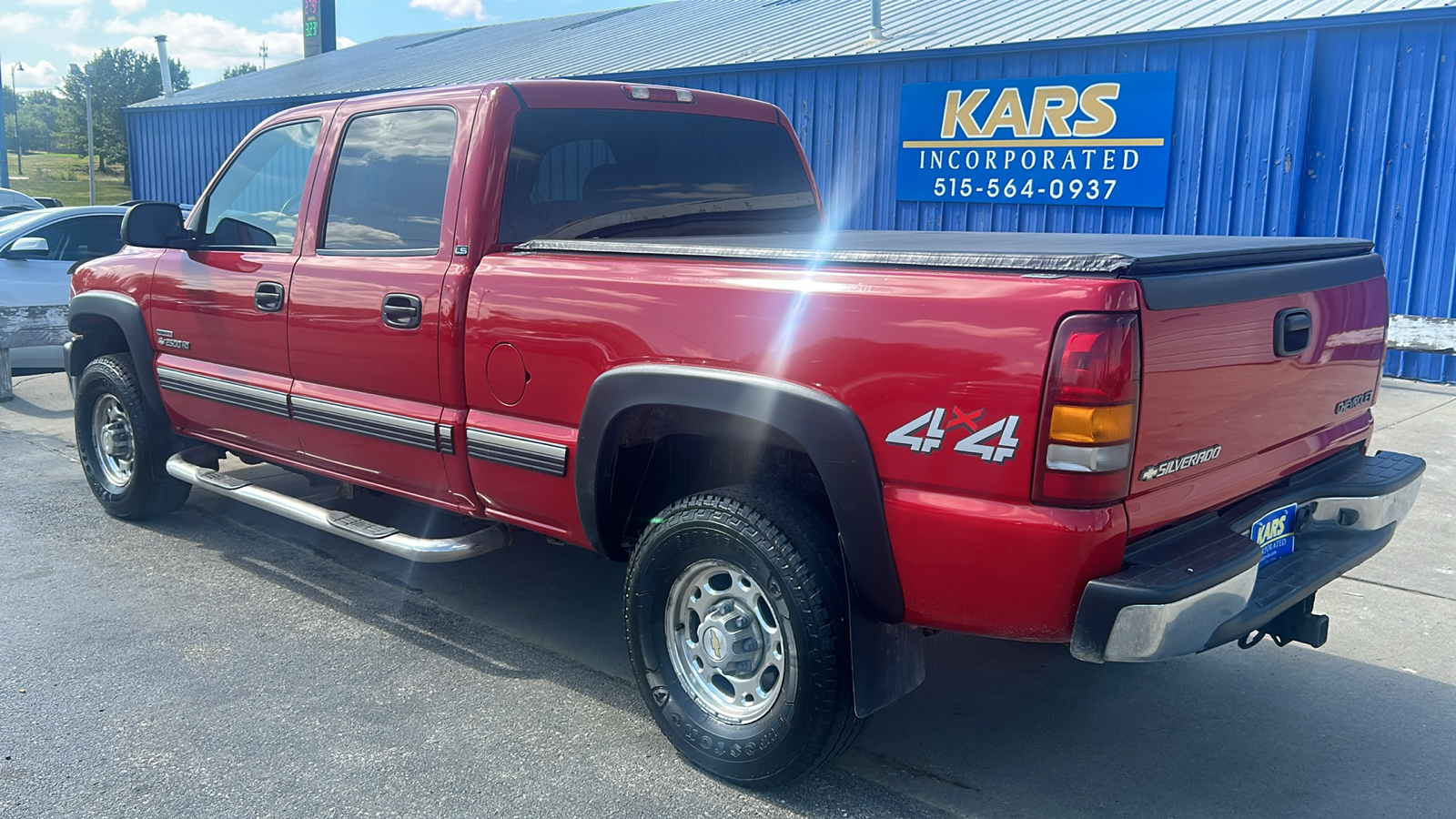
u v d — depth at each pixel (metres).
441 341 3.54
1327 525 3.11
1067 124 10.45
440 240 3.61
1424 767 3.07
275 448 4.40
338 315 3.88
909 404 2.53
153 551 4.86
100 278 5.06
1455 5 8.26
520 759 3.10
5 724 3.26
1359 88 8.94
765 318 2.77
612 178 3.88
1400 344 8.27
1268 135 9.36
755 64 12.50
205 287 4.45
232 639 3.92
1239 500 2.86
